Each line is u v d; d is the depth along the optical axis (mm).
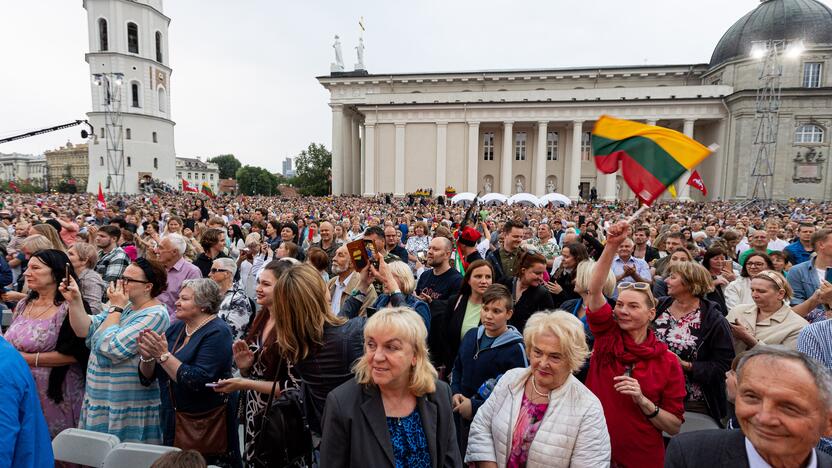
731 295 5789
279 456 2941
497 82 64062
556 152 59969
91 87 66312
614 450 3156
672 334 4051
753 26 52312
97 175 66500
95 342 3604
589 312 3355
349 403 2463
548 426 2770
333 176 64500
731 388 3070
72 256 5066
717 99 49688
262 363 3424
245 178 121188
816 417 1676
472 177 55688
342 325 3143
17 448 2117
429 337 4988
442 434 2582
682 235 7309
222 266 5355
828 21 50281
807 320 4691
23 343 3756
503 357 3742
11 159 147625
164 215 17219
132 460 2959
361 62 68562
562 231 13625
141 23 68125
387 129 58094
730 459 1898
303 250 10148
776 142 47938
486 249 8898
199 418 3621
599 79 61750
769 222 10320
